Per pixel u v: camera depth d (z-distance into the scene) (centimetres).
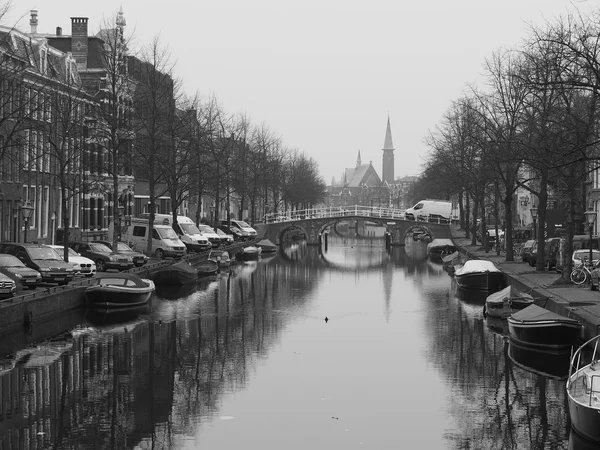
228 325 3838
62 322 3666
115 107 5175
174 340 3431
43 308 3441
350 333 3691
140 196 8275
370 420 2359
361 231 18938
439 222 10525
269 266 7406
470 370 2933
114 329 3619
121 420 2322
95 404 2464
